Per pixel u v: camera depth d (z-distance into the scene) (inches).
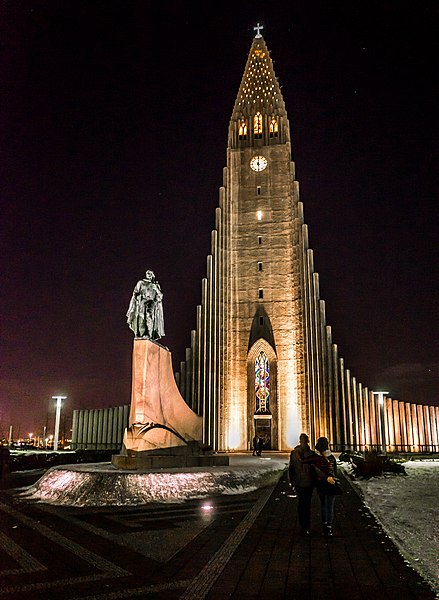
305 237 1993.1
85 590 274.2
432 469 1157.7
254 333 1975.9
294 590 274.7
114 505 590.2
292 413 1889.8
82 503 596.7
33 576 300.8
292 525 461.1
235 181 2153.1
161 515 519.8
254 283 2030.0
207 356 1919.3
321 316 1939.0
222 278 2032.5
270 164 2144.4
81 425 2188.7
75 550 364.2
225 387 1948.8
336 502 618.2
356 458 1182.3
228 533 424.2
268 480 834.8
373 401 1982.0
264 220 2085.4
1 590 274.1
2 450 1114.7
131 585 282.8
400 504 593.6
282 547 372.5
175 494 641.6
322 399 1854.1
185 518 501.4
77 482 642.8
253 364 1967.3
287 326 1967.3
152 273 894.4
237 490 714.2
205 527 451.8
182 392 1948.8
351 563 327.6
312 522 478.6
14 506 586.9
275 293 2004.2
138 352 828.0
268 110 2226.9
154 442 795.4
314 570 312.0
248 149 2176.4
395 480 897.5
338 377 1927.9
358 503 608.1
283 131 2177.7
